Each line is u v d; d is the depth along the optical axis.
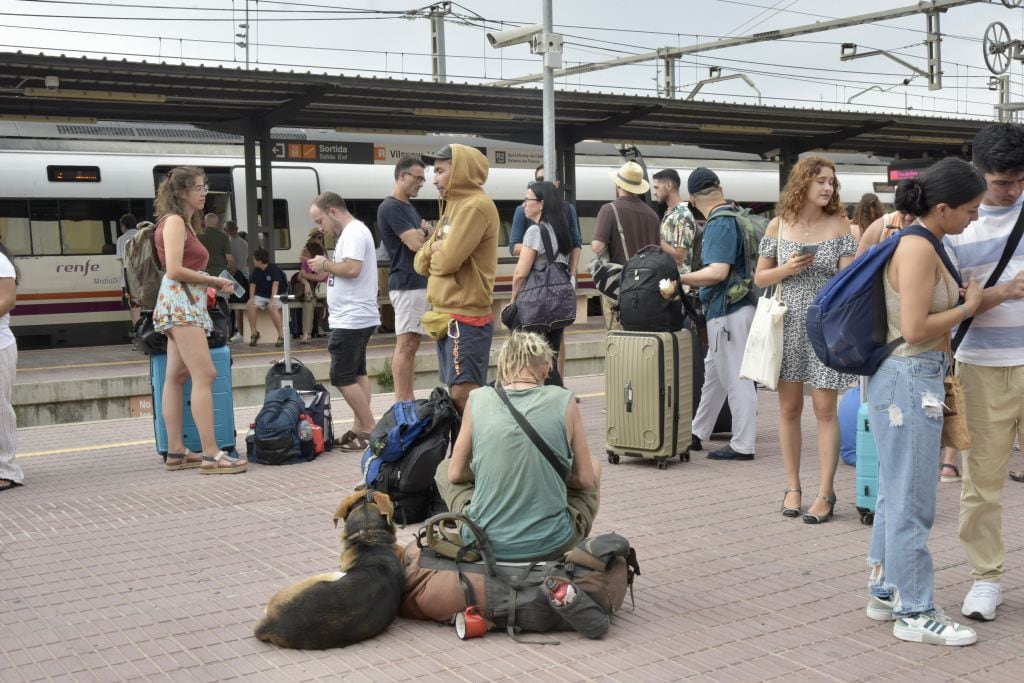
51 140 21.48
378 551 4.77
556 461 4.77
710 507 6.90
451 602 4.68
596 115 20.73
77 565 5.88
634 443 8.09
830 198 6.42
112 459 8.92
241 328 20.62
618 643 4.54
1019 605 4.99
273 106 18.41
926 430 4.49
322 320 22.11
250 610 5.06
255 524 6.66
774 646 4.50
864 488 6.43
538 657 4.39
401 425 6.39
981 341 4.76
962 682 4.10
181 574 5.66
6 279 7.71
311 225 24.03
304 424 8.59
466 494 5.06
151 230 8.17
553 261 8.35
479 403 4.89
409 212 8.52
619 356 8.09
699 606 5.02
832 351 4.61
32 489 7.79
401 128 20.45
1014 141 4.54
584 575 4.67
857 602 5.07
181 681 4.22
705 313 8.45
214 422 8.40
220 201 23.05
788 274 6.36
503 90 18.06
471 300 7.16
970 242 4.71
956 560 5.71
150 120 18.78
